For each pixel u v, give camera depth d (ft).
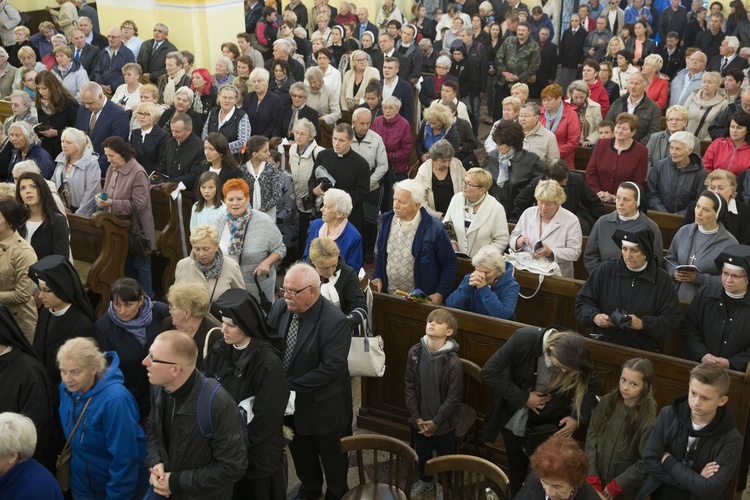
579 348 12.85
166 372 10.84
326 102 30.12
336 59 38.88
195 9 37.78
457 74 37.24
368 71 31.42
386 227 17.71
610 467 12.94
